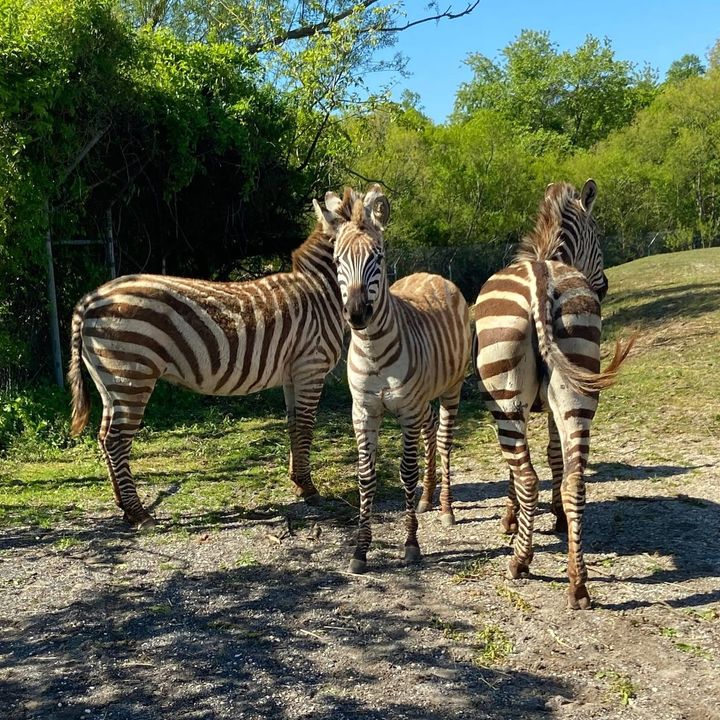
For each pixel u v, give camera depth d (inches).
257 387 213.0
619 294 584.7
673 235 1171.9
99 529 193.3
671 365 341.4
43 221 295.7
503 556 167.5
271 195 416.8
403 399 158.4
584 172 1245.7
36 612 145.9
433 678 118.0
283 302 211.3
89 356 195.2
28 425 279.7
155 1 586.6
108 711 111.1
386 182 979.9
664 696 110.3
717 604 137.9
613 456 238.5
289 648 129.6
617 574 153.7
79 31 296.7
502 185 1125.7
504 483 224.1
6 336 293.3
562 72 1775.3
